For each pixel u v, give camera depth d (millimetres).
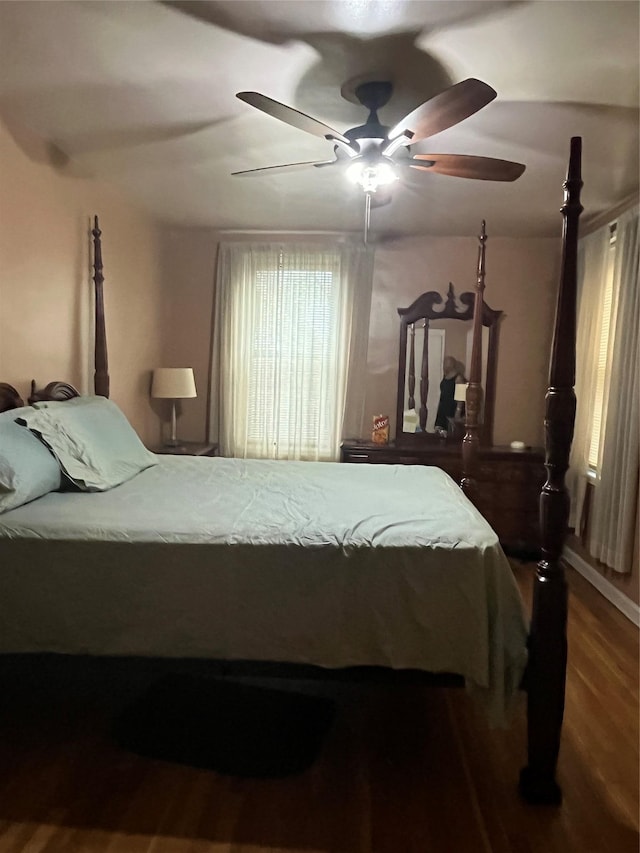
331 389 4938
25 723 2402
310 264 4879
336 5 1890
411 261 4883
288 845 1801
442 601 1953
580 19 1928
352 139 2463
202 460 3590
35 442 2523
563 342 1898
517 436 4945
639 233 3410
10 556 2041
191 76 2371
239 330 4969
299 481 3059
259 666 2037
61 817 1892
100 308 3531
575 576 4254
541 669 1964
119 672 2076
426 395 4906
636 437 3449
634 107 2516
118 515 2221
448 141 2898
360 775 2125
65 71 2352
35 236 3061
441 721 2490
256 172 2723
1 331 2826
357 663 1987
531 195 3715
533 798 1996
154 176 3582
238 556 2010
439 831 1869
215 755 2189
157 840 1810
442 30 2012
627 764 2213
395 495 2750
